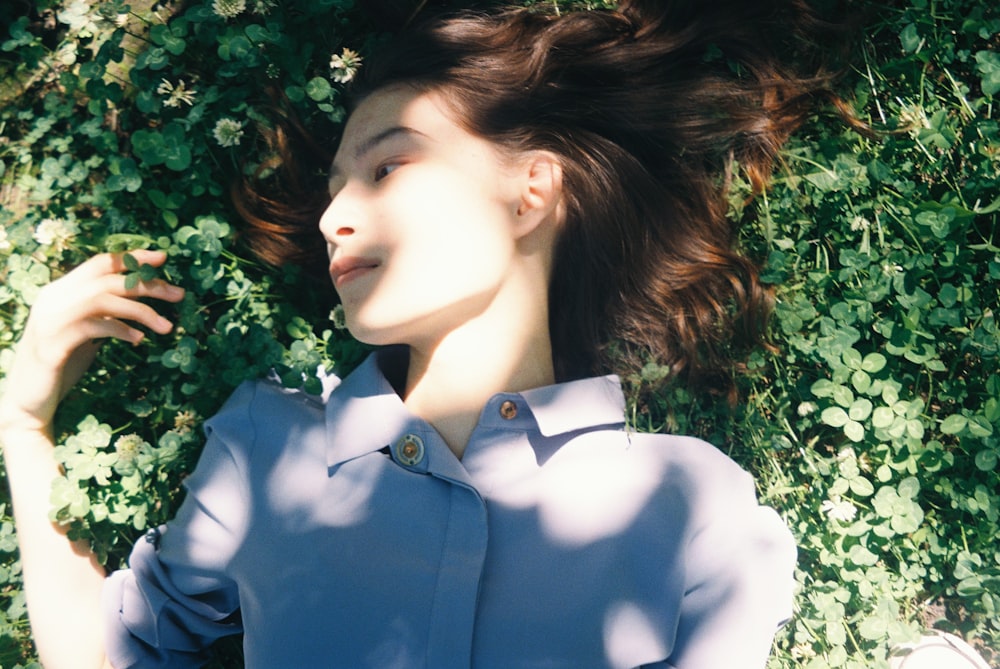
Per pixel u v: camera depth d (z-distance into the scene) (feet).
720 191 6.88
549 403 5.35
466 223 5.25
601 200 6.14
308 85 6.47
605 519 5.24
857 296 6.64
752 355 6.84
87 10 6.43
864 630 6.59
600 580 5.13
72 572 5.88
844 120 6.86
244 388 5.97
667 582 5.21
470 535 5.06
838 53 6.89
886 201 6.71
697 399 7.05
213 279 6.42
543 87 5.96
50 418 6.07
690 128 6.59
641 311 6.62
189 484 5.65
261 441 5.56
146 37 7.20
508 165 5.49
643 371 6.61
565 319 6.32
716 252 6.64
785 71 6.91
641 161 6.63
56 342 5.82
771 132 6.77
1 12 7.07
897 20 6.86
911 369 6.95
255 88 6.73
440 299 5.16
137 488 6.25
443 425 5.39
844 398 6.54
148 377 6.72
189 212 6.84
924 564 6.85
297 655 5.08
